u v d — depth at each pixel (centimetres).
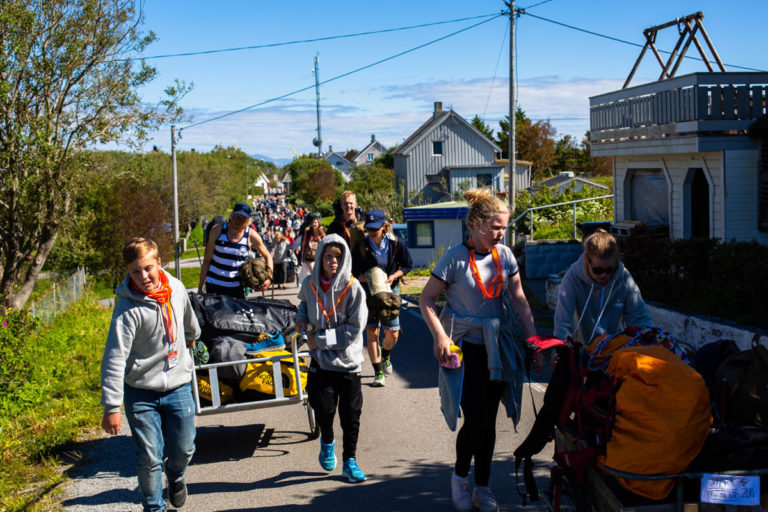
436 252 2831
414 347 994
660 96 1277
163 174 5403
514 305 460
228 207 7706
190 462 568
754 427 319
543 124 7162
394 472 525
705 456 317
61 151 1659
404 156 5509
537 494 385
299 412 707
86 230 2244
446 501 467
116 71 1694
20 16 1495
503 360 442
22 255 1700
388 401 719
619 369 334
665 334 374
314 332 508
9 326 916
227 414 708
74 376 945
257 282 689
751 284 775
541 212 2364
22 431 685
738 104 1170
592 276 435
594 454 333
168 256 3250
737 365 343
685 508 313
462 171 5394
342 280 501
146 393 424
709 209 1232
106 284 2831
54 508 488
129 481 536
